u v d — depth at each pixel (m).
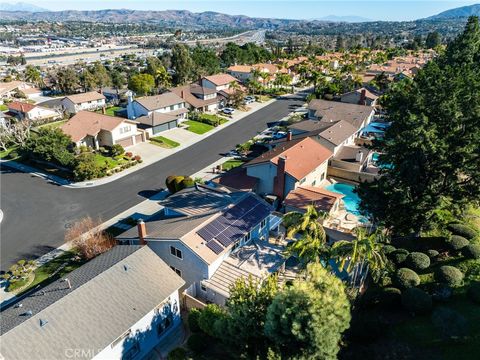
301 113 95.56
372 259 27.55
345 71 137.88
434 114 32.91
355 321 24.16
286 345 20.05
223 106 103.75
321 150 53.28
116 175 59.03
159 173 59.84
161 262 29.66
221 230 33.44
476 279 28.16
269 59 185.75
